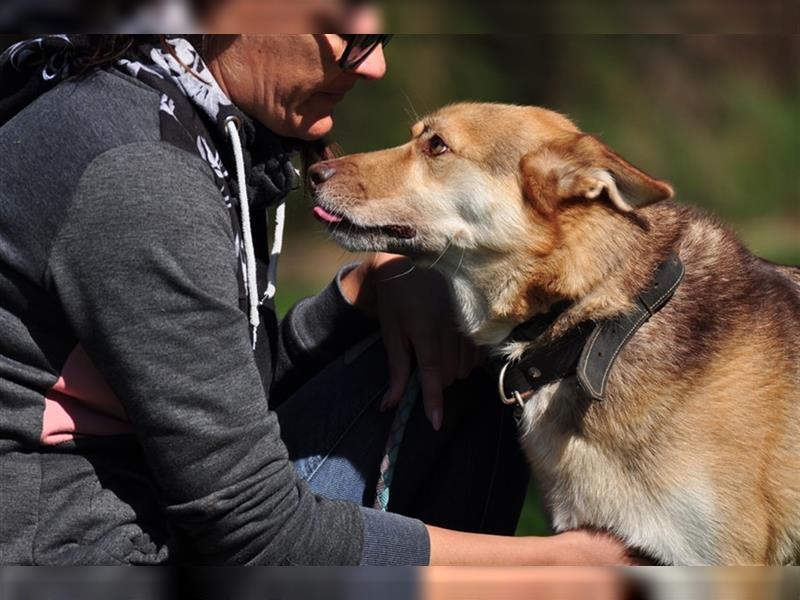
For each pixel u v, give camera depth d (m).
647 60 26.69
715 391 5.13
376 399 5.70
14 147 4.07
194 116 4.41
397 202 5.73
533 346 5.30
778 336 5.42
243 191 4.54
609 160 5.22
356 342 6.02
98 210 3.91
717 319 5.32
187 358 4.04
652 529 5.09
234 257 4.27
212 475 4.09
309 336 5.95
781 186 26.19
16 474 4.16
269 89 4.68
